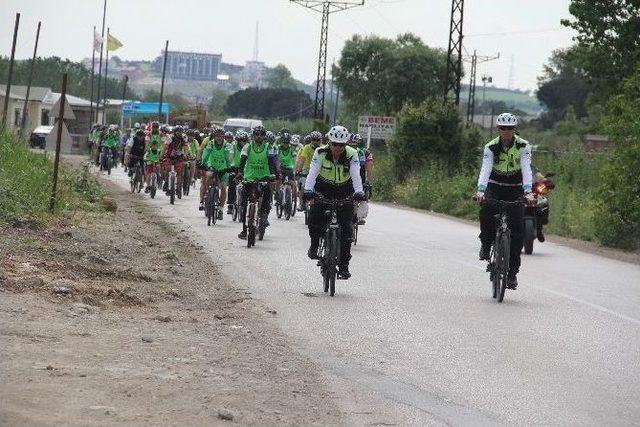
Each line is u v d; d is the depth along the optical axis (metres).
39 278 21.67
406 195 79.38
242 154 35.50
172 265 28.42
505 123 24.30
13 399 12.33
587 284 28.88
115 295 21.55
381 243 39.25
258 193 35.59
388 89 182.38
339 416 13.17
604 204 45.62
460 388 15.18
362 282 27.16
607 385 15.71
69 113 37.84
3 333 16.44
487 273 30.25
